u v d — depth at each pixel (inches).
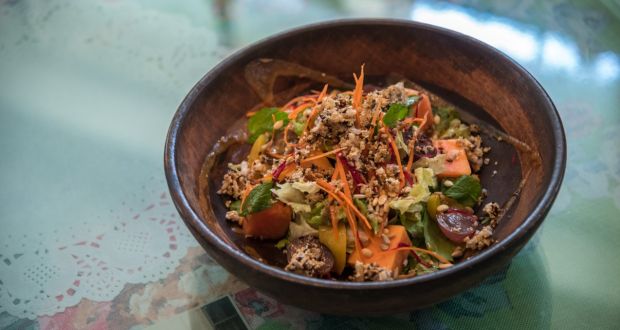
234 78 20.8
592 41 24.6
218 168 20.2
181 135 19.0
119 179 22.0
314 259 17.6
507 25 25.5
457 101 21.1
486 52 20.1
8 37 27.3
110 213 21.0
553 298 18.0
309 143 19.2
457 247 18.2
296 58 21.6
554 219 19.7
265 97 21.6
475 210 19.0
